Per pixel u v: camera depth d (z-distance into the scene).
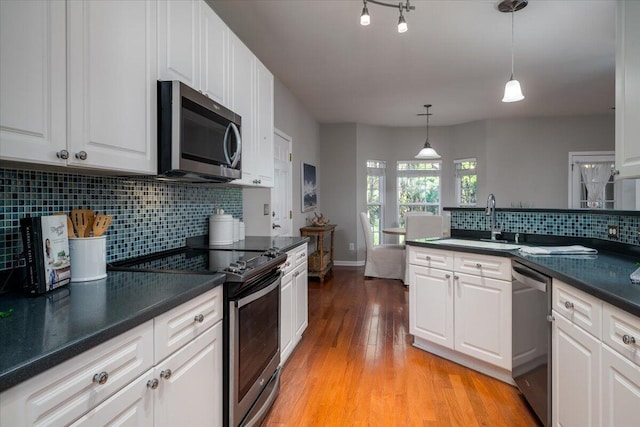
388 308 4.16
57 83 1.12
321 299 4.54
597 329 1.40
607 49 3.63
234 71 2.40
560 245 2.72
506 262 2.36
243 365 1.71
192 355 1.35
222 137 2.05
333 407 2.15
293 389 2.36
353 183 6.79
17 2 1.00
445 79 4.51
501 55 3.79
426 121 6.71
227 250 2.41
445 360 2.79
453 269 2.69
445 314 2.75
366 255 5.80
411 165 7.20
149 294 1.25
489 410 2.11
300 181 5.55
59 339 0.84
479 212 3.26
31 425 0.74
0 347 0.79
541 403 1.89
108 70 1.32
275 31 3.24
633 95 1.59
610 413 1.31
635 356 1.17
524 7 2.84
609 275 1.62
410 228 5.04
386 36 3.35
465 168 6.84
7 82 0.97
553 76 4.42
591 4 2.79
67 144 1.15
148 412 1.10
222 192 3.08
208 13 2.06
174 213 2.36
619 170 1.71
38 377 0.76
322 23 3.11
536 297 1.97
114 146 1.35
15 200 1.35
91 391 0.89
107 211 1.79
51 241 1.30
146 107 1.53
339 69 4.19
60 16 1.13
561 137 6.36
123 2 1.40
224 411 1.60
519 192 6.44
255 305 1.87
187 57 1.84
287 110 4.86
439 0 2.74
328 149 6.86
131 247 1.95
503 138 6.46
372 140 7.02
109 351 0.95
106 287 1.35
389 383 2.44
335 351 2.97
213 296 1.52
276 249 2.34
